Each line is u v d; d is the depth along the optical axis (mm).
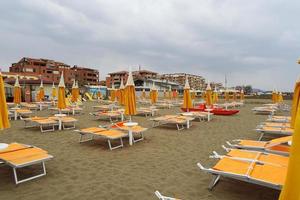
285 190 1463
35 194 3529
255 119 12969
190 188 3783
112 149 6242
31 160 3959
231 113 15016
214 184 3713
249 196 3498
